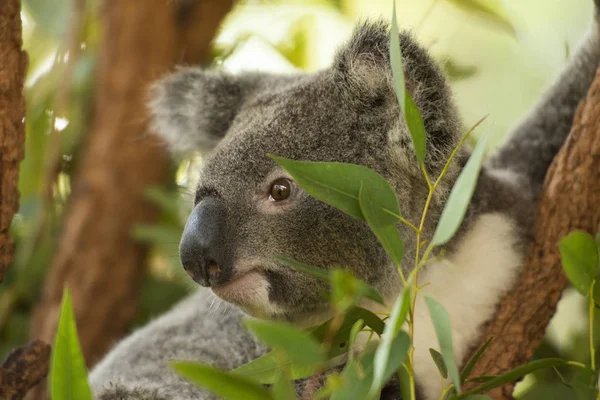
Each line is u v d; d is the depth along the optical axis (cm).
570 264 183
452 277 196
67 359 174
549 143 203
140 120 214
